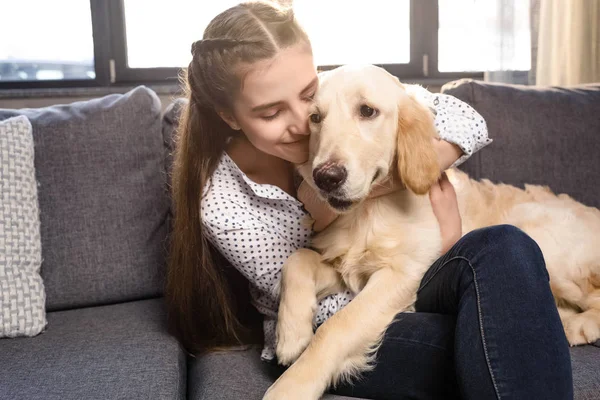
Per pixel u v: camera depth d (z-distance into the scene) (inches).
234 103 50.1
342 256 54.9
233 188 57.2
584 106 77.3
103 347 57.5
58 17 113.5
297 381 43.8
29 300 61.9
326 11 121.6
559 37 112.9
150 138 74.9
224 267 65.9
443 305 49.9
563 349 41.7
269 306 59.6
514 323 41.8
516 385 40.4
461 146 57.5
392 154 52.0
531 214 65.7
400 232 53.8
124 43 114.2
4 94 108.0
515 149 75.0
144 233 72.6
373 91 49.1
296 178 58.9
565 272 63.1
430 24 120.6
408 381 47.6
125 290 71.5
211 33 51.5
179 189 58.4
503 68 113.3
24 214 64.6
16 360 54.7
